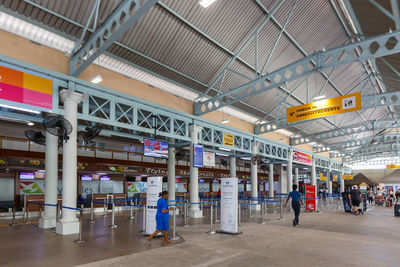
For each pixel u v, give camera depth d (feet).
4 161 56.39
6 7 29.50
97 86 38.22
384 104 49.93
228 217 33.65
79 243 27.66
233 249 25.32
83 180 77.92
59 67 35.32
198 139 55.42
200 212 51.21
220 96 48.34
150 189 32.30
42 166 62.59
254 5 42.19
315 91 68.64
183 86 49.24
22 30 31.81
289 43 51.03
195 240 29.25
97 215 54.29
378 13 39.17
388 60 50.03
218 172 104.42
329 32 52.75
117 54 39.24
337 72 64.59
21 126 61.26
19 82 31.35
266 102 66.95
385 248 25.85
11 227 38.09
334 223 42.83
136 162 78.64
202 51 44.80
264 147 76.95
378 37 31.53
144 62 41.81
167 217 28.22
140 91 44.57
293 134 91.40
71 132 34.22
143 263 20.97
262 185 136.05
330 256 22.99
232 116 65.92
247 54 48.85
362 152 120.98
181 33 40.63
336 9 48.16
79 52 34.73
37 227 37.55
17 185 67.05
